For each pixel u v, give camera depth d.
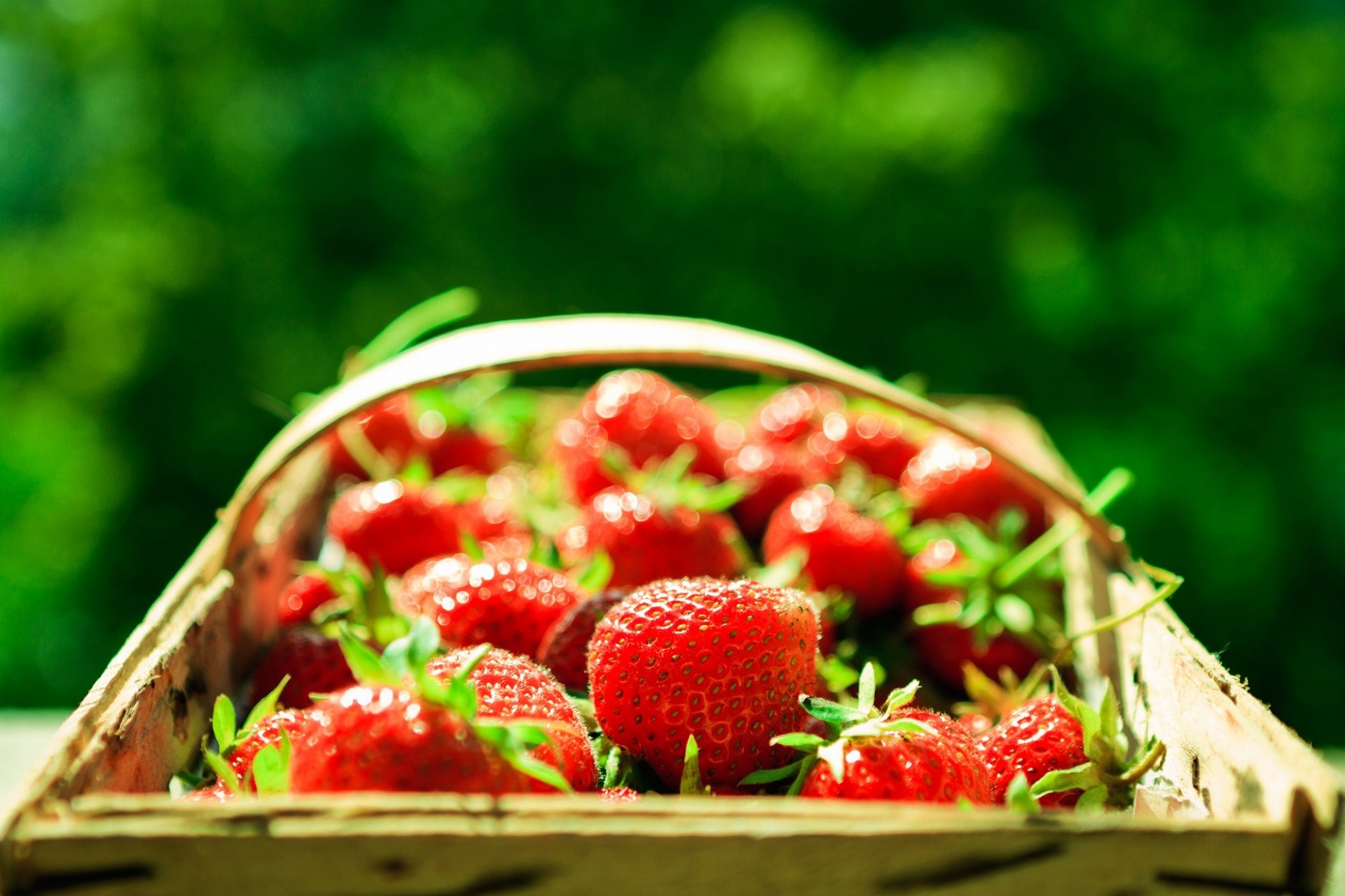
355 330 6.64
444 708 0.84
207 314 6.64
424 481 1.76
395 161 6.81
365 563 1.62
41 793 0.78
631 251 6.62
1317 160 6.98
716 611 1.06
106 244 6.73
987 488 1.78
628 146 6.77
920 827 0.74
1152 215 6.92
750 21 6.66
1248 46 7.23
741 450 1.99
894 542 1.64
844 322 6.45
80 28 7.05
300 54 7.03
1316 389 6.75
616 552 1.51
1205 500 6.46
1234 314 6.67
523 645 1.29
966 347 6.47
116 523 6.67
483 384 2.14
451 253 6.73
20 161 7.88
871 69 6.42
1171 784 1.01
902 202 6.28
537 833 0.73
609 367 6.14
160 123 6.79
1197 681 1.00
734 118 6.34
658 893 0.74
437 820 0.74
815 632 1.11
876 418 2.03
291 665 1.28
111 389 6.70
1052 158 7.02
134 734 0.96
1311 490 6.80
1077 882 0.74
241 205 6.76
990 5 7.14
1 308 6.88
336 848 0.73
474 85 6.90
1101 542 1.38
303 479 1.83
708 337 1.31
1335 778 0.75
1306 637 6.73
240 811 0.73
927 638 1.55
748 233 6.40
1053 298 6.73
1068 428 6.46
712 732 1.04
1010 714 1.20
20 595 6.59
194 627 1.17
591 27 6.89
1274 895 0.74
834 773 0.90
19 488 6.79
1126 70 6.99
